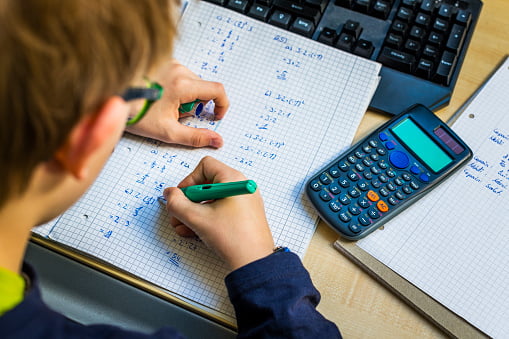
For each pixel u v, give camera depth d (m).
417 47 0.63
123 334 0.38
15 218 0.34
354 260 0.54
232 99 0.63
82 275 0.53
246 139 0.61
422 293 0.53
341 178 0.57
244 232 0.52
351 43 0.65
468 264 0.54
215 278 0.53
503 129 0.61
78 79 0.28
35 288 0.35
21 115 0.28
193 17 0.67
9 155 0.29
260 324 0.48
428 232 0.55
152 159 0.59
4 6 0.26
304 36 0.67
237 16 0.67
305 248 0.55
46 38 0.27
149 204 0.56
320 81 0.64
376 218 0.55
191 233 0.55
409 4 0.65
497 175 0.58
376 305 0.53
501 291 0.53
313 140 0.61
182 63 0.65
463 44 0.64
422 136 0.59
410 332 0.52
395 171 0.57
